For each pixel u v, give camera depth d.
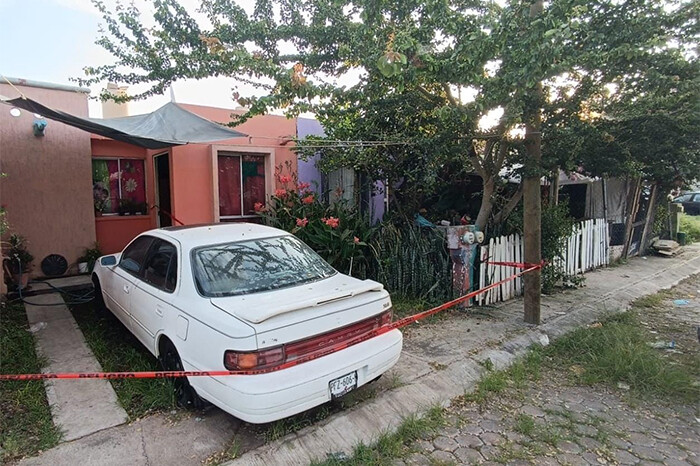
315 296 3.34
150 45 4.66
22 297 6.48
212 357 2.95
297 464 2.89
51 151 7.49
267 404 2.74
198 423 3.28
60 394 3.68
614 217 10.30
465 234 6.04
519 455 3.03
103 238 8.64
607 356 4.56
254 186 8.85
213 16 4.65
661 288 8.20
